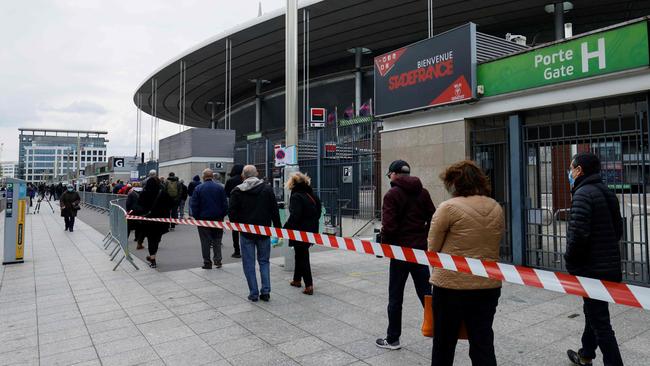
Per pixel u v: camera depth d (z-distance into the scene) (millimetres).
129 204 10430
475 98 7535
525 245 7117
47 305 5406
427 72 8367
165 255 9031
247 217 5508
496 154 8125
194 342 4070
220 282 6480
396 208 3807
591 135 6426
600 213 3092
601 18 25797
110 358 3742
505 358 3555
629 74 5758
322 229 10578
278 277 6742
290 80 7652
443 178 2850
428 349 3795
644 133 6316
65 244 11086
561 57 6434
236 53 33531
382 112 9398
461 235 2602
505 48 8367
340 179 13023
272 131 40844
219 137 23531
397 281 3799
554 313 4734
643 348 3740
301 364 3529
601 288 2420
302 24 27703
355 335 4168
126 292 5973
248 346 3938
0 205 25500
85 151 117562
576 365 3408
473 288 2525
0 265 8172
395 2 24547
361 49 32562
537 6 24375
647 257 5746
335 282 6355
